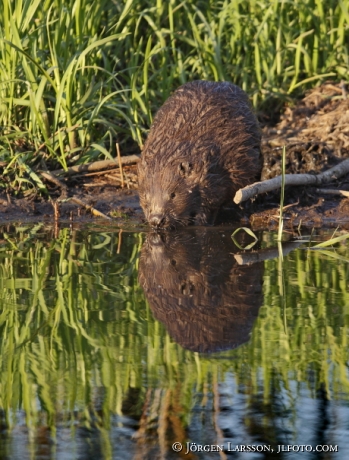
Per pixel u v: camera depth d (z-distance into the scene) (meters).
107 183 18.28
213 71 20.78
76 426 7.84
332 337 9.83
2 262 13.12
